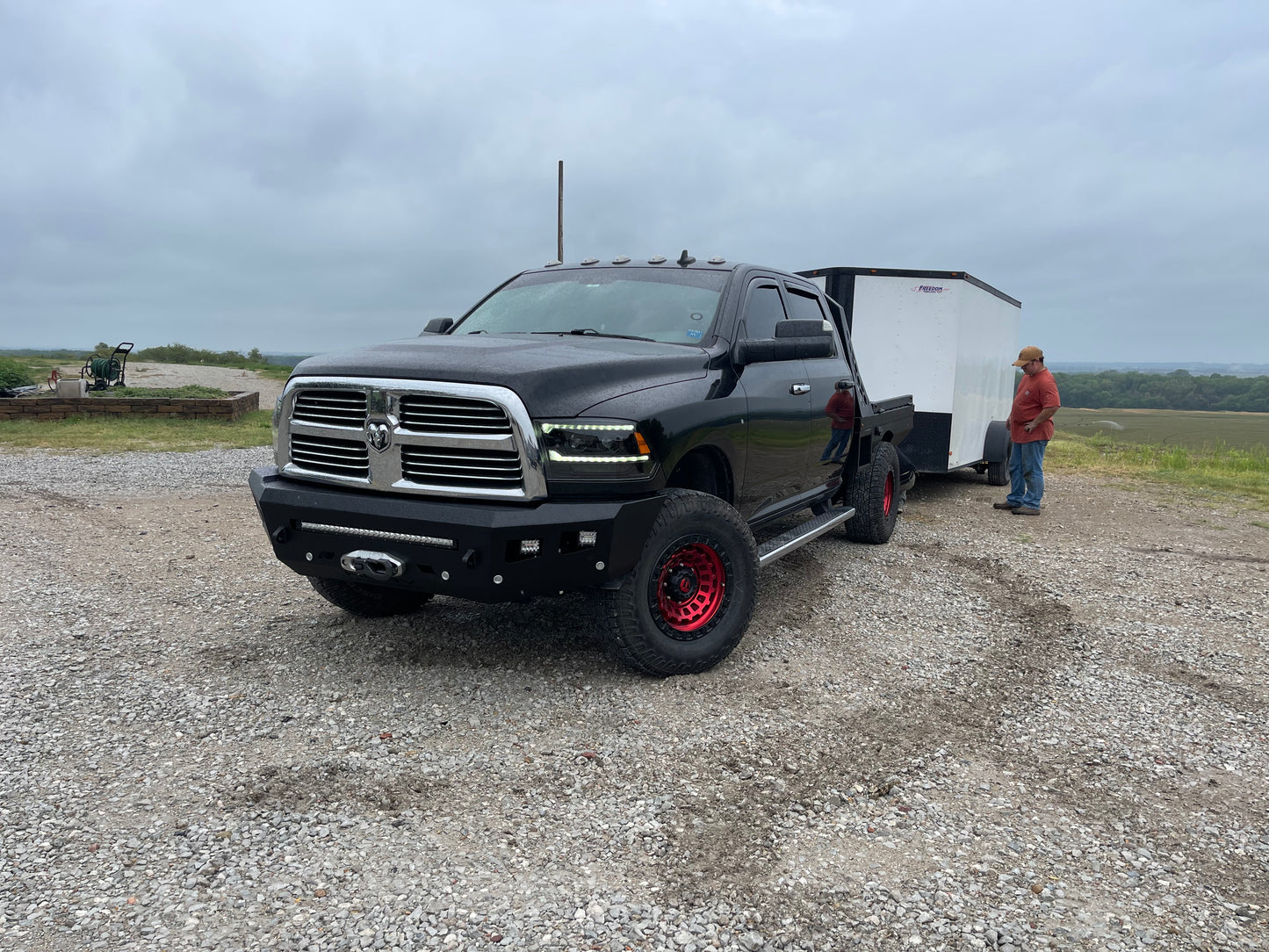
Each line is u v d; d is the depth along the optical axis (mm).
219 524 7629
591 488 3586
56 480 9891
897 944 2293
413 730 3510
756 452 4645
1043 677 4418
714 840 2779
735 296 4852
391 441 3633
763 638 4816
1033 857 2750
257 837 2717
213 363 48188
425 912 2369
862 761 3381
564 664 4254
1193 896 2566
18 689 3820
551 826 2828
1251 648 5008
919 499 10703
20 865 2533
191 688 3889
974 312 10297
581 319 4832
